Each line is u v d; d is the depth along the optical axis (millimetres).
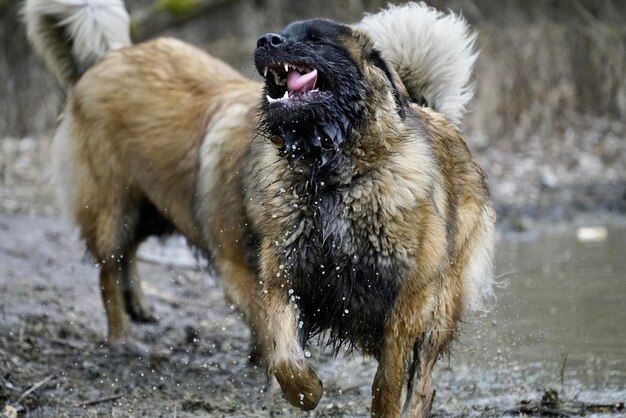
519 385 10320
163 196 11414
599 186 21328
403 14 10508
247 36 29547
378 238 8289
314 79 8125
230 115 10547
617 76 25656
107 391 10125
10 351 10672
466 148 9836
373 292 8492
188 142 11086
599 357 11070
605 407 9461
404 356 8422
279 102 8031
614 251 16328
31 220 17344
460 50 10562
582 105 25625
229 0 24766
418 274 8328
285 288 8516
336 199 8336
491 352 11375
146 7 28719
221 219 10336
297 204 8406
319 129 8172
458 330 9500
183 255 16109
